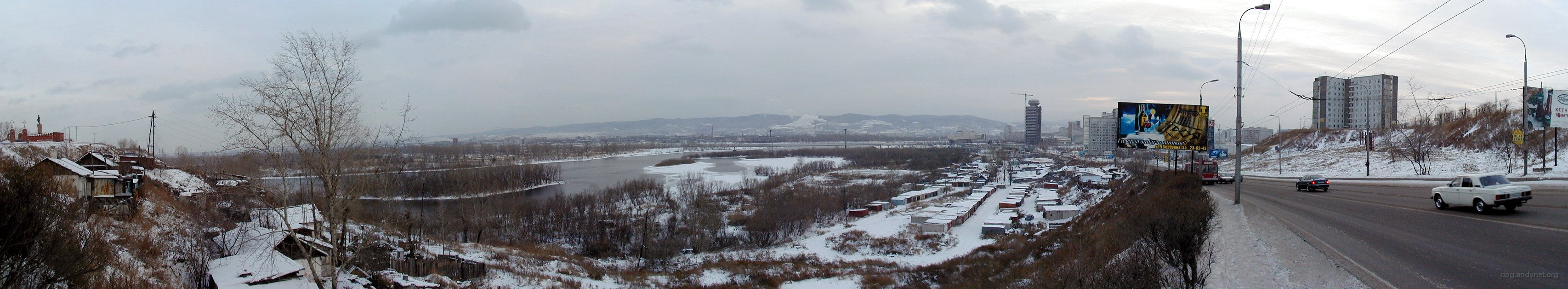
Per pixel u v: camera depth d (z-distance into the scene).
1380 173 72.75
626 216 67.00
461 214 59.28
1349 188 51.62
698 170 166.62
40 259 15.34
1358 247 19.67
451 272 35.56
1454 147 75.25
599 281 39.50
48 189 15.80
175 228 36.16
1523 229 21.61
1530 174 49.56
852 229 63.41
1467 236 20.66
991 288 30.11
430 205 72.19
